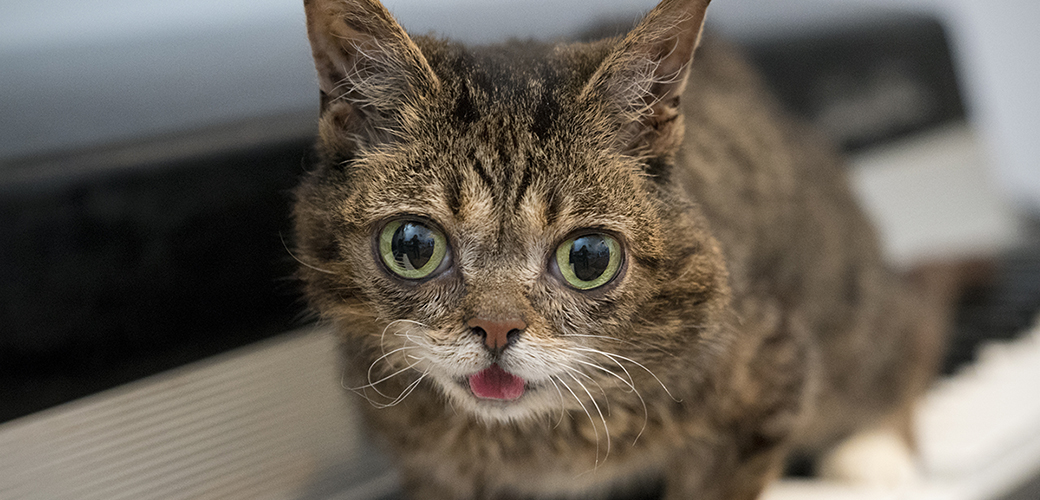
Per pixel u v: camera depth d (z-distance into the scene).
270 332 0.43
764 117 0.55
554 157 0.39
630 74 0.40
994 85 0.99
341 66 0.39
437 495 0.48
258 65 0.50
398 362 0.42
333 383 0.46
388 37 0.39
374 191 0.39
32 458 0.40
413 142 0.39
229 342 0.43
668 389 0.42
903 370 0.58
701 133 0.48
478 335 0.39
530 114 0.39
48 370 0.40
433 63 0.40
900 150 0.66
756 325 0.44
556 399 0.42
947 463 0.53
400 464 0.47
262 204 0.42
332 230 0.40
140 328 0.41
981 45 0.97
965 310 0.66
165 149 0.41
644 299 0.40
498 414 0.41
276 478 0.46
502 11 0.58
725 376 0.43
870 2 0.71
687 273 0.41
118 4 0.62
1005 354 0.61
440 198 0.39
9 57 0.54
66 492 0.41
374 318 0.40
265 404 0.45
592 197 0.39
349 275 0.40
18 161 0.39
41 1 0.61
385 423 0.45
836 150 0.61
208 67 0.50
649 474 0.48
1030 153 1.02
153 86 0.47
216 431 0.44
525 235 0.39
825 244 0.54
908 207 0.67
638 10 0.52
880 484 0.53
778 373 0.45
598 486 0.48
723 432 0.45
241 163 0.42
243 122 0.43
